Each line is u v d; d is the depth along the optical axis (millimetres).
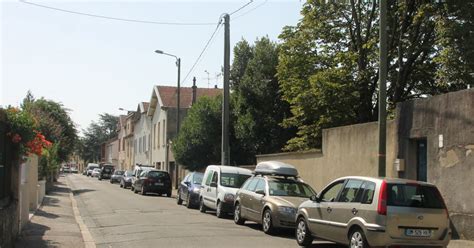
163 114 52844
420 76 22297
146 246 11914
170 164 49219
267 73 30266
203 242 12531
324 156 19219
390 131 15492
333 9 23688
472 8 17953
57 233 13695
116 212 20594
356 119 23031
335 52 24109
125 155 81312
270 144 30047
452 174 12977
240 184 20047
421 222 9828
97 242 12586
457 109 12906
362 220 10062
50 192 32031
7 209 10281
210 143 31578
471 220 12328
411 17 21078
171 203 26562
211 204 20234
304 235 12125
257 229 15742
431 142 13742
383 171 13078
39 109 37938
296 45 24281
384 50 13258
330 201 11383
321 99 22609
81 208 22625
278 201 14367
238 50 34594
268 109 29922
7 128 10766
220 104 31797
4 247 9969
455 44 17672
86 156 128250
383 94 13164
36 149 11742
